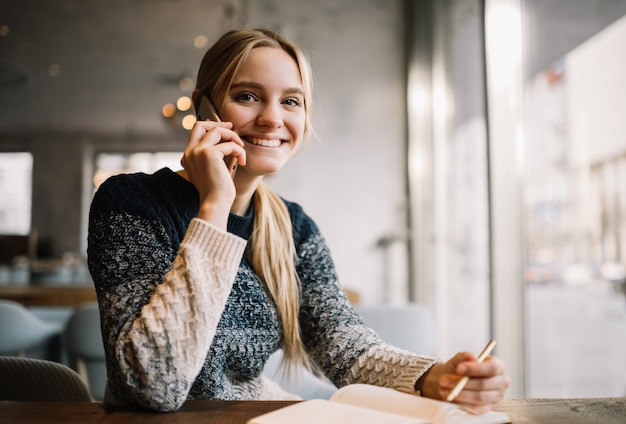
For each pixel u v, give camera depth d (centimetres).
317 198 481
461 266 331
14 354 245
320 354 120
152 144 811
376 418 74
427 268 423
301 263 128
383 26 494
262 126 110
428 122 427
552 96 220
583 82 200
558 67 215
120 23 598
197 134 102
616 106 183
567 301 212
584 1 200
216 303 88
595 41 193
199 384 107
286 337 120
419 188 450
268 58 111
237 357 112
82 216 811
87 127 799
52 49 652
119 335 87
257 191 123
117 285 94
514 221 249
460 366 81
